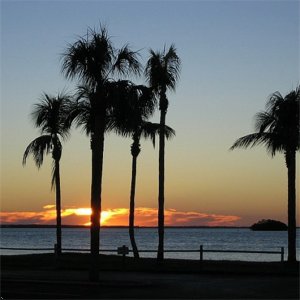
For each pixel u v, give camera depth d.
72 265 34.88
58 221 43.47
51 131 43.34
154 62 36.59
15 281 27.48
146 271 32.88
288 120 35.47
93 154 26.69
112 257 42.88
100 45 26.16
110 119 27.27
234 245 122.25
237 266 34.66
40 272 31.83
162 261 35.69
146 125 40.91
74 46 26.27
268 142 36.03
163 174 37.44
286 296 22.58
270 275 30.98
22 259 39.38
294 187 35.91
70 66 26.28
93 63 26.05
